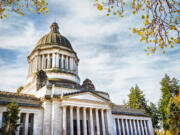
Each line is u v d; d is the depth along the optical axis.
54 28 88.75
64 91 56.41
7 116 36.81
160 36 12.63
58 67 72.25
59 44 78.38
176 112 70.44
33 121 49.25
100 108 59.31
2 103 45.66
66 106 52.34
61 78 68.88
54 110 50.47
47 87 54.47
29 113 49.44
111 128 59.97
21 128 48.62
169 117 71.94
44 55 74.69
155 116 101.06
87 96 57.62
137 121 80.50
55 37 81.56
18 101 49.84
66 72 71.81
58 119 50.31
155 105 103.88
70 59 78.94
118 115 72.12
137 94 107.25
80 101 54.91
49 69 71.06
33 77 66.81
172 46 12.52
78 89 59.94
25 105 48.59
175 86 97.25
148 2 12.46
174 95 94.69
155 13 12.41
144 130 82.38
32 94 62.66
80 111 58.62
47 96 52.28
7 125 35.94
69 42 87.06
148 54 13.64
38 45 78.88
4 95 48.91
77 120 52.28
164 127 91.31
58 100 52.41
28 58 81.00
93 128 58.50
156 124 100.44
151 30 12.88
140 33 12.99
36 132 48.12
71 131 49.66
